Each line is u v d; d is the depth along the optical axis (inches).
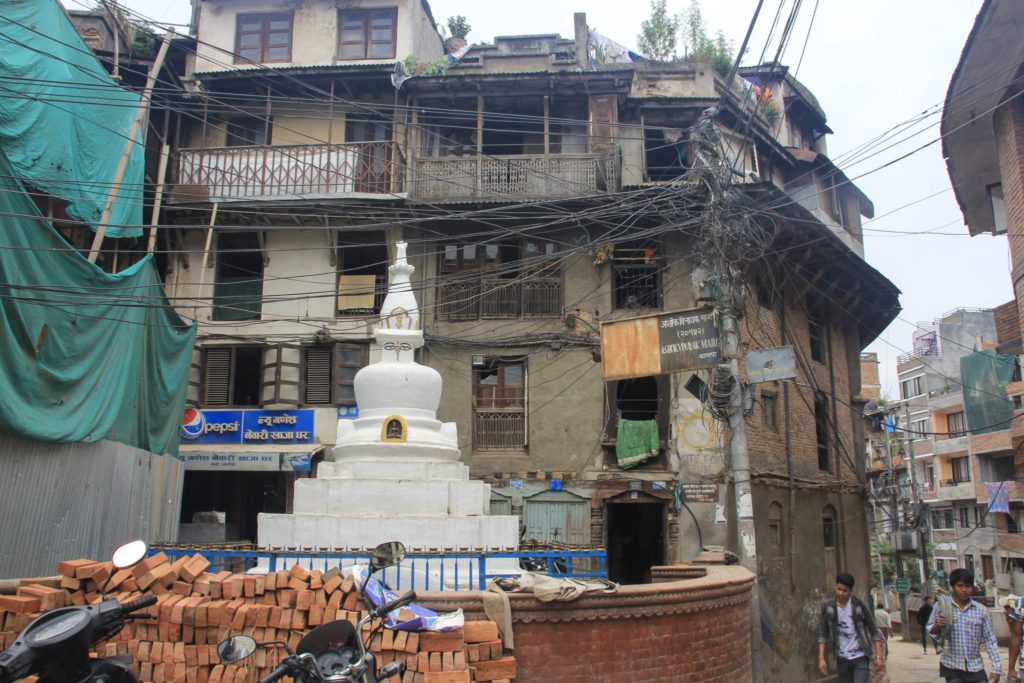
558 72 858.8
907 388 2078.0
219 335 863.1
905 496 1507.1
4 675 177.6
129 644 279.3
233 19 973.2
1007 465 1685.5
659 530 863.1
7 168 449.7
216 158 869.2
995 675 360.5
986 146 645.9
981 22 494.3
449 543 400.5
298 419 845.2
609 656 312.5
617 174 845.2
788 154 992.2
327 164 851.4
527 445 829.2
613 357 539.2
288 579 289.4
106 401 541.6
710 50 1051.3
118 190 631.2
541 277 858.1
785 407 884.0
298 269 887.1
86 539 518.9
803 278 925.2
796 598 836.6
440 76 863.1
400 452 436.5
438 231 874.1
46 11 561.3
